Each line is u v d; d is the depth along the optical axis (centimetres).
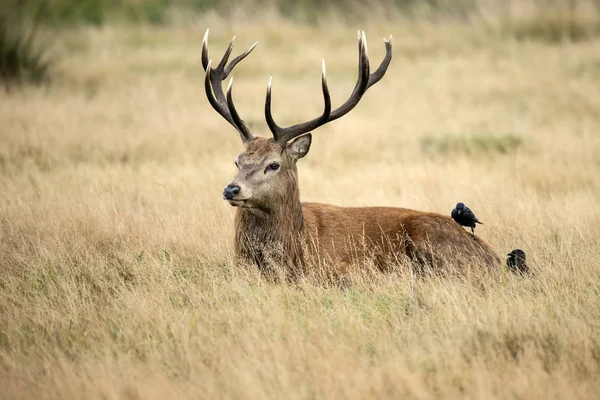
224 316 2198
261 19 9969
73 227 2902
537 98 6156
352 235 2745
